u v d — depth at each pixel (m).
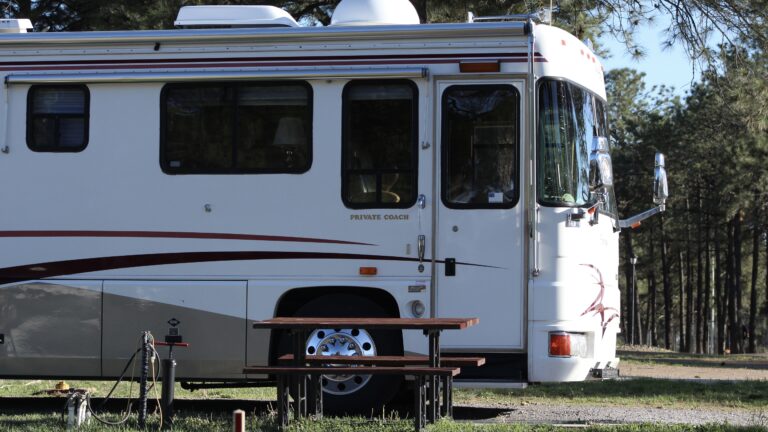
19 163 14.26
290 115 13.94
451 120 13.66
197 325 13.80
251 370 11.90
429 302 13.48
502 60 13.62
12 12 30.11
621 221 14.91
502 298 13.41
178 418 12.95
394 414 13.94
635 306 84.31
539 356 13.30
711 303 89.31
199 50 14.09
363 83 13.83
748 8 25.00
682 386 19.14
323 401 13.84
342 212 13.70
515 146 13.54
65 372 14.07
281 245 13.77
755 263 75.81
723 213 69.38
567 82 13.77
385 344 13.77
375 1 14.41
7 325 14.11
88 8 28.64
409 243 13.56
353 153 13.77
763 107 26.36
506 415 14.95
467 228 13.52
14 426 12.36
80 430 11.87
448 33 13.69
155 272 13.95
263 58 13.96
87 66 14.23
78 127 14.23
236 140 13.98
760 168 61.03
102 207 14.09
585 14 26.36
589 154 14.05
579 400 17.02
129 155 14.10
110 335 13.94
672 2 25.41
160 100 14.11
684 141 71.00
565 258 13.44
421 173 13.62
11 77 14.25
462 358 12.60
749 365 35.00
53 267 14.10
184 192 13.98
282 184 13.83
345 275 13.65
